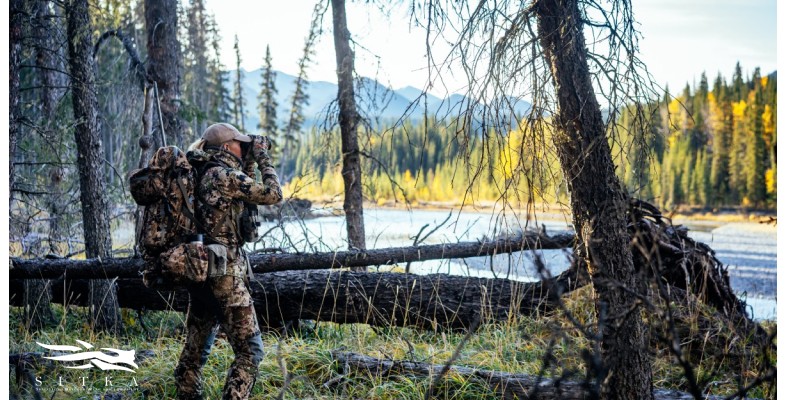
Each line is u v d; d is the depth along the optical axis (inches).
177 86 377.4
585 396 162.9
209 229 169.0
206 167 172.7
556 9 157.8
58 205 337.4
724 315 239.9
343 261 261.4
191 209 168.7
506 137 164.2
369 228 764.0
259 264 256.4
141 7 565.6
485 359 212.2
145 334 265.0
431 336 256.1
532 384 179.5
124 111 419.5
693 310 237.5
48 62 375.2
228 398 166.6
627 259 157.4
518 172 163.8
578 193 159.8
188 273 164.6
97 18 396.8
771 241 1012.5
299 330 259.9
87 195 263.3
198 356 181.5
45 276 248.5
